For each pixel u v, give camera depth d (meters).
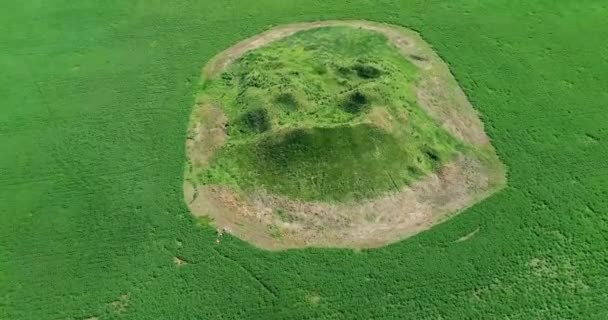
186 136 30.95
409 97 30.39
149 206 28.19
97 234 27.33
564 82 32.72
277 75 31.98
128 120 32.16
